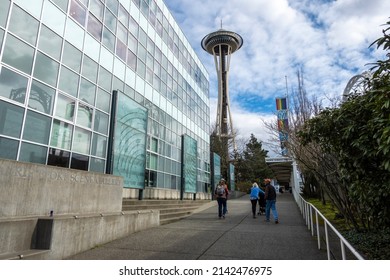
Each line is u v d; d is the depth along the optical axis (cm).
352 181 621
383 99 395
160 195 1778
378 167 527
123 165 1362
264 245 726
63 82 1064
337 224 999
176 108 2183
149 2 1852
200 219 1286
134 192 1470
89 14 1248
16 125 861
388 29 384
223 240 785
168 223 1144
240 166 5031
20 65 891
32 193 659
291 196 3328
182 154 2195
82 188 821
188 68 2542
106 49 1351
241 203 2280
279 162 2445
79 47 1165
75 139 1105
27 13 934
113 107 1343
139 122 1545
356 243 690
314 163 1103
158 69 1911
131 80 1552
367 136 499
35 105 933
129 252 660
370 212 575
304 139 727
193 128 2558
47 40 1005
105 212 902
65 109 1065
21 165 639
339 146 630
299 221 1200
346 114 576
